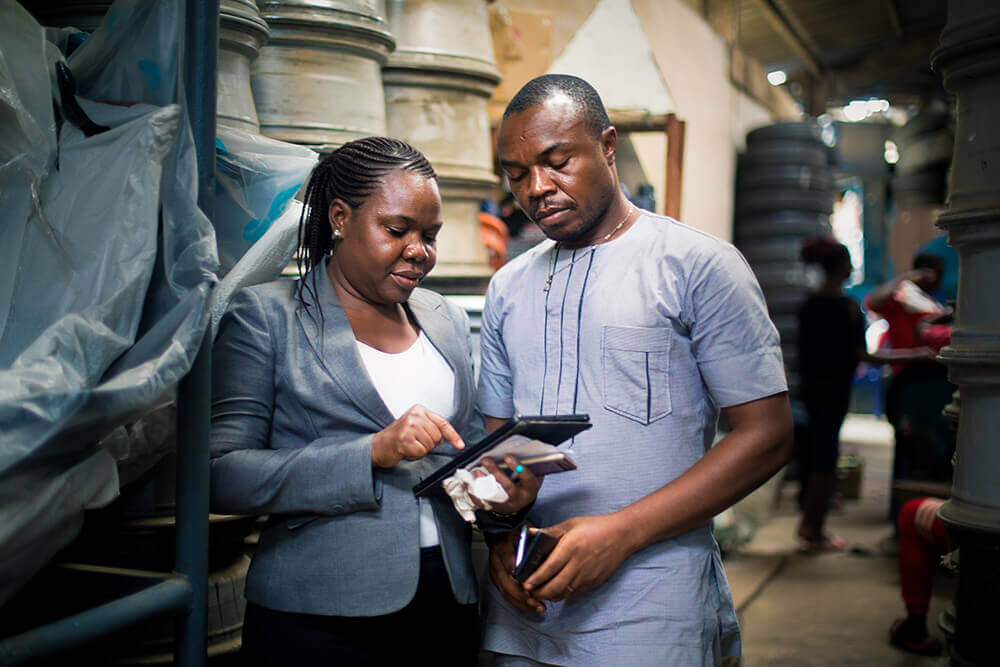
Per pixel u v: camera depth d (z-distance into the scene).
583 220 1.49
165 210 1.29
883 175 11.16
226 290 1.65
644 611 1.45
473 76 2.62
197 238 1.30
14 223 1.23
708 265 1.46
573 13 4.52
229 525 1.87
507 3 4.42
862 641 3.48
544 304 1.58
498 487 1.34
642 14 5.23
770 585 4.23
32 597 1.40
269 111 2.18
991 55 1.67
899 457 4.69
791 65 10.23
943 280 5.66
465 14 2.63
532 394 1.57
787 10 8.16
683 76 5.95
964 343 1.76
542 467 1.38
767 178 6.98
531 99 1.47
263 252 1.73
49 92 1.30
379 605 1.41
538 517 1.55
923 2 8.25
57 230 1.24
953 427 2.57
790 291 6.82
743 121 7.54
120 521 1.69
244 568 1.97
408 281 1.48
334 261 1.56
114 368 1.22
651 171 5.55
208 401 1.40
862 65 10.46
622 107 4.50
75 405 1.05
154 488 1.71
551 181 1.46
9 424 1.03
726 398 1.46
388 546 1.43
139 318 1.24
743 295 1.45
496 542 1.51
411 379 1.53
